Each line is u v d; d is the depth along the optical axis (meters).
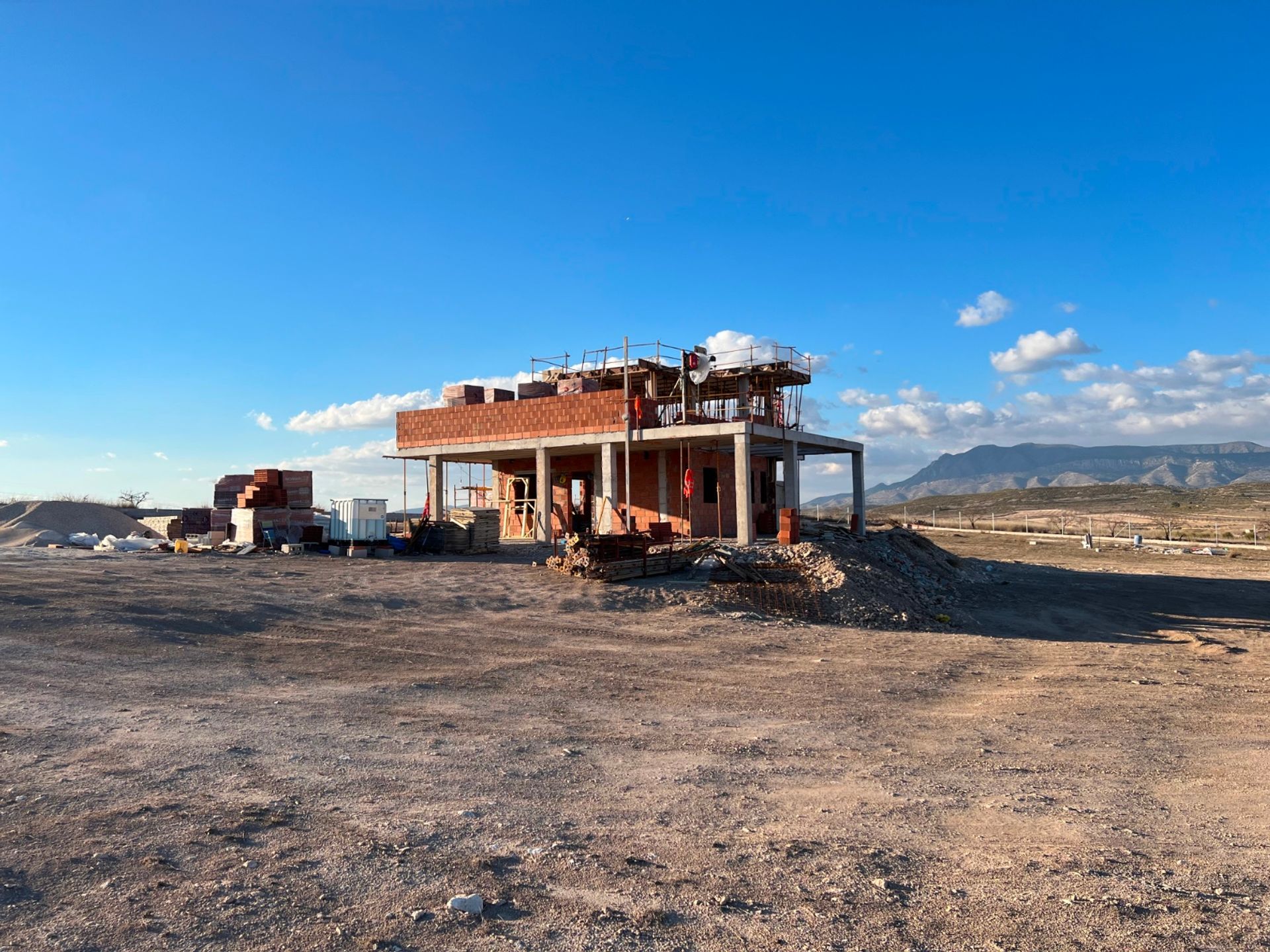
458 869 4.71
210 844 4.96
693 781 6.83
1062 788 6.88
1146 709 10.35
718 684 11.37
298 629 14.05
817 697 10.70
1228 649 16.12
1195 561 42.25
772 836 5.50
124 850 4.80
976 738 8.68
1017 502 153.62
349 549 24.88
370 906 4.15
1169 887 4.66
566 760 7.38
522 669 11.87
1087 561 41.56
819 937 3.96
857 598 19.92
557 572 21.06
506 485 34.03
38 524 34.38
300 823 5.43
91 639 12.16
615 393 26.50
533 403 27.98
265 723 8.30
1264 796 6.73
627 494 25.73
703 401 33.59
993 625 20.05
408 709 9.27
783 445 27.48
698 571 21.28
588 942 3.83
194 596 16.05
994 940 3.96
